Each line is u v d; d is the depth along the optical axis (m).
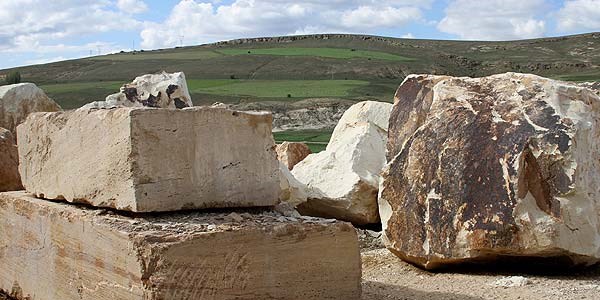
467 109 6.46
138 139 4.55
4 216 6.18
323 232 4.64
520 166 5.89
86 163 5.09
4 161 7.99
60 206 5.37
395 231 6.64
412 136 6.71
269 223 4.58
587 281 5.86
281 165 8.88
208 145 4.77
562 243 5.80
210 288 4.27
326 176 9.16
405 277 6.38
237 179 4.87
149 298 4.12
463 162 6.20
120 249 4.34
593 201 6.02
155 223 4.51
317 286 4.61
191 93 39.16
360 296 4.76
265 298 4.44
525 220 5.79
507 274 6.19
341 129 9.99
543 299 5.25
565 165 5.91
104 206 4.91
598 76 37.62
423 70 50.06
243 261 4.37
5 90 11.74
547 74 44.34
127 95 11.41
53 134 5.59
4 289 6.25
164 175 4.62
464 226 6.05
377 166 9.27
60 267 5.20
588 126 6.11
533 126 6.07
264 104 35.12
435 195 6.32
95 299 4.70
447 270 6.44
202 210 4.84
